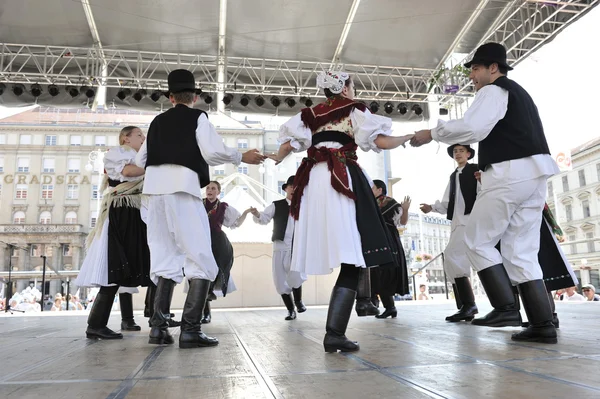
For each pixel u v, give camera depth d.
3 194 40.47
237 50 7.91
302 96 8.45
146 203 2.82
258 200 9.23
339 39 7.66
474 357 1.75
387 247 2.04
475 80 2.48
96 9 6.74
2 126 41.22
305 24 7.21
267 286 7.39
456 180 3.90
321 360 1.75
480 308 5.23
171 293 2.44
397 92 8.50
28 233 39.75
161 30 7.28
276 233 4.51
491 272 2.55
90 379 1.44
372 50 7.93
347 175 2.09
